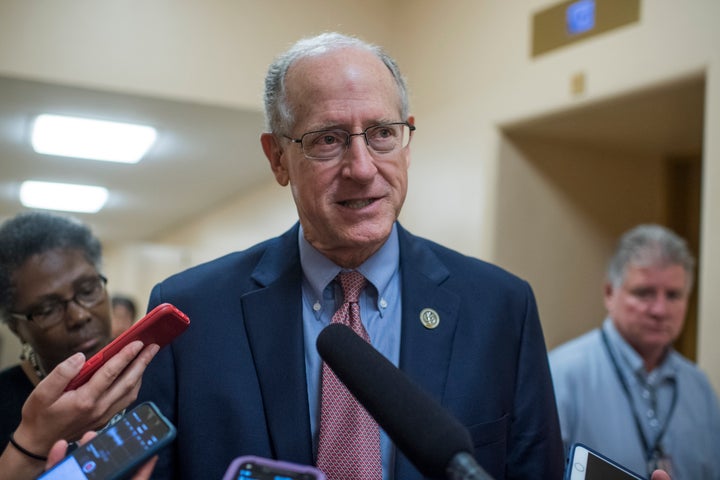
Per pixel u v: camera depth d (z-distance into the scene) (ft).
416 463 2.27
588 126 9.21
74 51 9.32
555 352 7.03
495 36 9.62
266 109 3.82
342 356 2.72
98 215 21.44
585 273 10.36
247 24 10.24
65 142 12.59
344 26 11.02
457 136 10.30
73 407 2.89
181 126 11.39
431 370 3.60
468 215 9.98
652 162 10.91
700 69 6.83
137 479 2.50
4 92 9.72
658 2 7.33
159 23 9.78
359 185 3.41
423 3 11.16
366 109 3.38
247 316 3.72
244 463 2.34
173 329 3.09
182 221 22.56
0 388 4.70
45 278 4.49
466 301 3.85
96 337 4.70
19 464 2.94
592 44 8.11
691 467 6.34
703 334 6.60
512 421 3.81
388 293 3.82
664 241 6.45
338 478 3.30
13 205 19.62
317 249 3.76
